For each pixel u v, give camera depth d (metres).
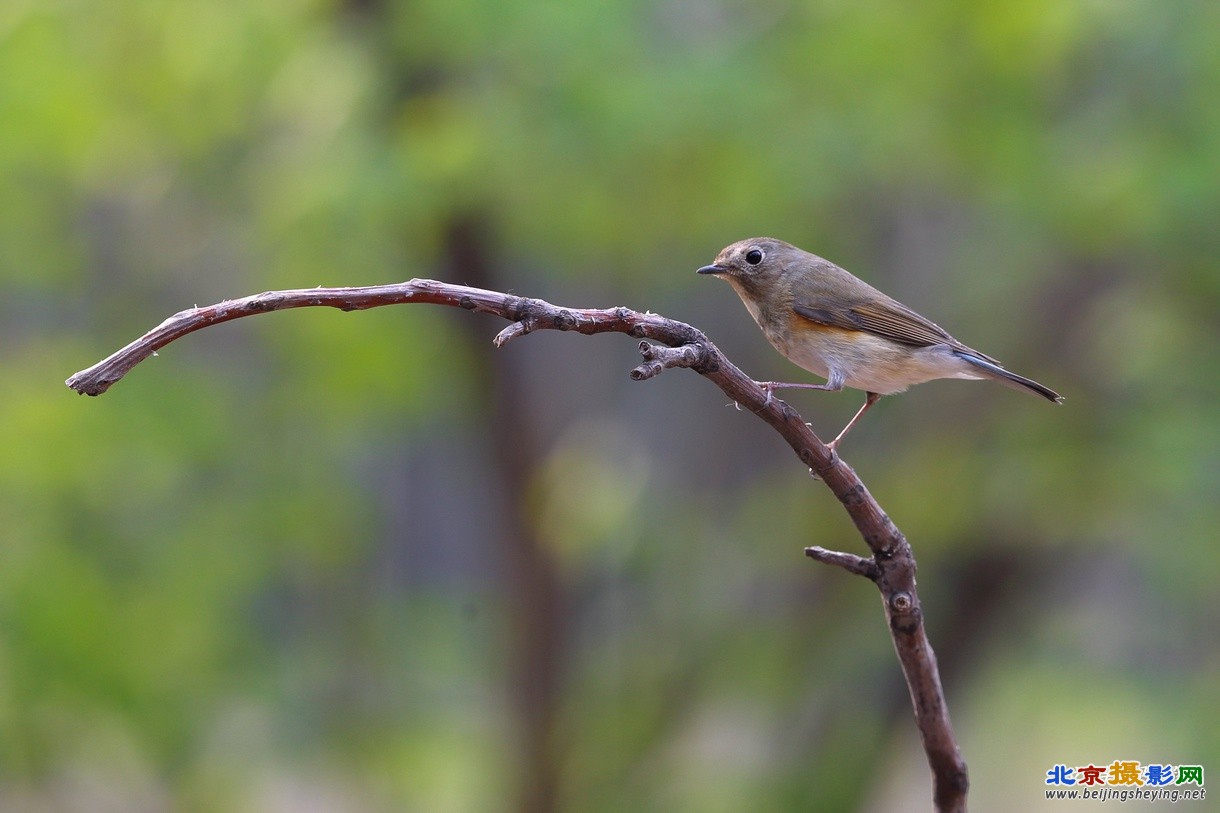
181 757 13.66
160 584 13.39
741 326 18.02
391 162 11.16
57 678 12.48
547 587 14.45
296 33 11.78
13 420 12.05
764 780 15.99
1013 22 11.53
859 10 11.78
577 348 17.20
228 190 13.23
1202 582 13.52
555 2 11.14
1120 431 13.48
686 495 17.27
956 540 14.74
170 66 11.84
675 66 11.43
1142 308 13.41
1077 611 17.75
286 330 13.10
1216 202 11.98
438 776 17.20
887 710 15.73
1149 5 12.02
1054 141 12.34
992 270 14.29
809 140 11.82
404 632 16.88
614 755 15.77
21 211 12.50
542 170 11.59
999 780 21.88
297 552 14.69
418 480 22.31
